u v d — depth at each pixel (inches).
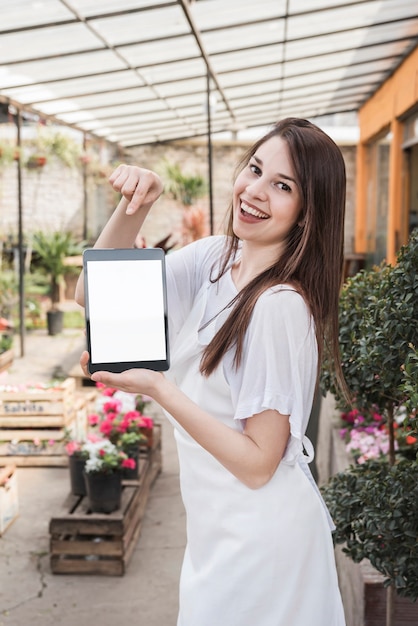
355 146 525.3
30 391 192.5
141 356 53.4
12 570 134.5
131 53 250.1
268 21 230.8
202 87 340.2
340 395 83.4
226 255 64.2
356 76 359.9
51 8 185.6
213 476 58.1
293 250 57.0
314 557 58.0
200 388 57.7
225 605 56.6
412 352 66.8
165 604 122.6
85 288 53.1
